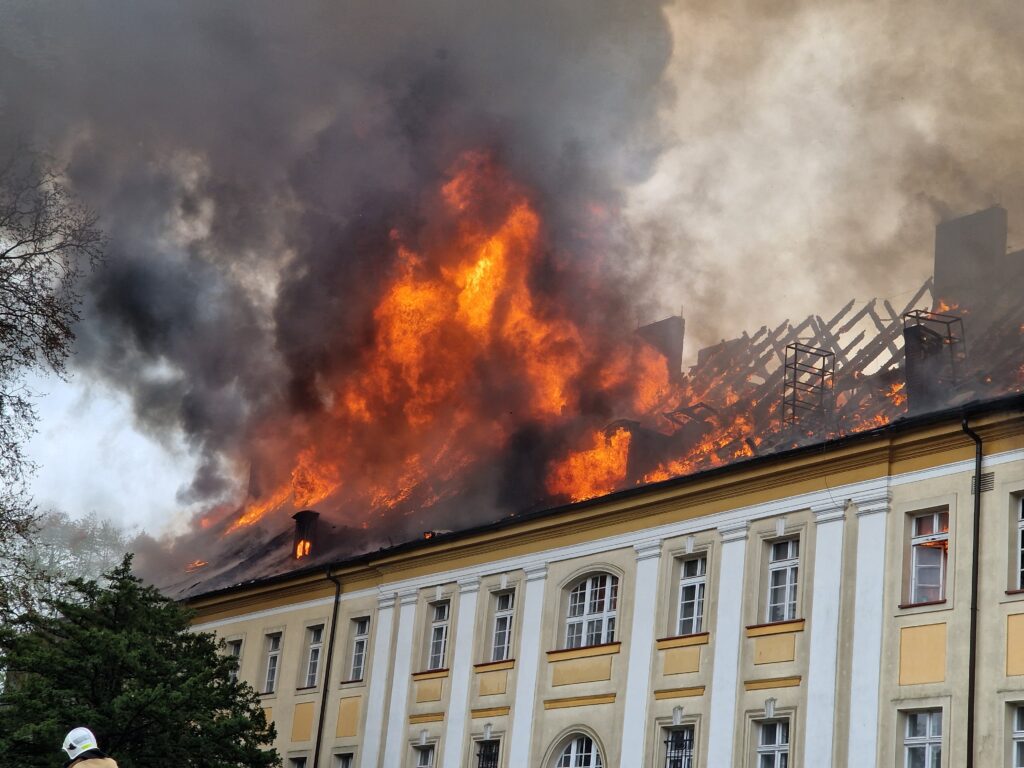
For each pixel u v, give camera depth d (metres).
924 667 23.92
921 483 25.09
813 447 26.67
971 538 23.88
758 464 27.83
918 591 24.80
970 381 29.05
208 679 31.31
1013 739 22.45
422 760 35.09
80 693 29.39
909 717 24.16
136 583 33.09
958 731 22.97
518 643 32.94
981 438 24.25
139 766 29.61
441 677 35.00
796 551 27.36
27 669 29.58
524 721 31.89
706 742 27.39
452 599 35.62
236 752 31.19
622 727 29.34
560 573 32.44
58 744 28.08
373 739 36.47
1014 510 23.59
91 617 31.30
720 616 28.03
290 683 40.56
